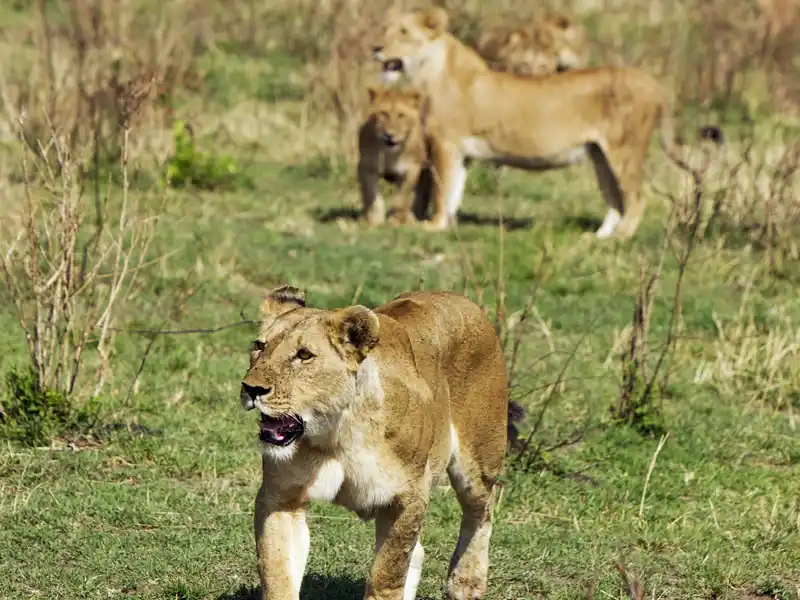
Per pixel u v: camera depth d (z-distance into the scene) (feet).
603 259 55.42
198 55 82.99
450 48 59.67
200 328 44.06
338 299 47.57
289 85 81.20
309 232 56.85
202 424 35.83
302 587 27.45
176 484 32.04
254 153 69.21
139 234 40.42
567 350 45.24
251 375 21.33
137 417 35.73
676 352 45.83
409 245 55.98
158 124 64.95
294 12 92.48
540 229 59.26
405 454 22.52
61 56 70.13
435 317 24.89
